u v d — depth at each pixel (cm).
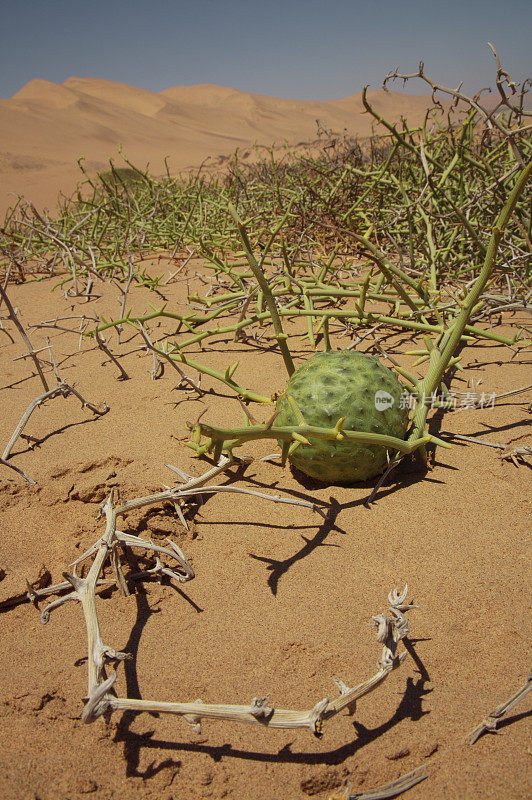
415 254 399
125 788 116
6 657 143
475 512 181
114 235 523
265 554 169
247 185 545
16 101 2700
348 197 461
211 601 156
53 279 440
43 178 1524
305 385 189
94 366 286
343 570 162
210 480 197
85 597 133
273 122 4197
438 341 251
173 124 3312
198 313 346
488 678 134
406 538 172
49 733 125
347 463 185
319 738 120
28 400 254
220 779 117
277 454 212
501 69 179
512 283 324
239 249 427
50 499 189
